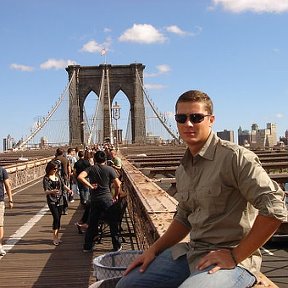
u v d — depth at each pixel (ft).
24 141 229.25
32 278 25.20
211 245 9.42
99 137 301.43
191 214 9.95
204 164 9.53
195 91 9.84
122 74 357.82
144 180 36.14
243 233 9.25
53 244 33.65
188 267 9.89
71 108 347.97
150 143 278.05
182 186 10.01
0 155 183.52
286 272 35.91
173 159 90.63
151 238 16.19
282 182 49.11
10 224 42.88
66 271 26.45
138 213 27.04
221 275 8.22
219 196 9.24
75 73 355.15
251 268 8.91
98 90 355.97
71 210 51.03
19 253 31.09
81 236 36.45
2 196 30.60
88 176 30.99
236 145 9.36
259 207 8.59
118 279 11.22
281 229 29.35
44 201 61.05
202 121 9.58
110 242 33.83
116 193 30.81
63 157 51.16
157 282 9.85
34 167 106.63
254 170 8.84
